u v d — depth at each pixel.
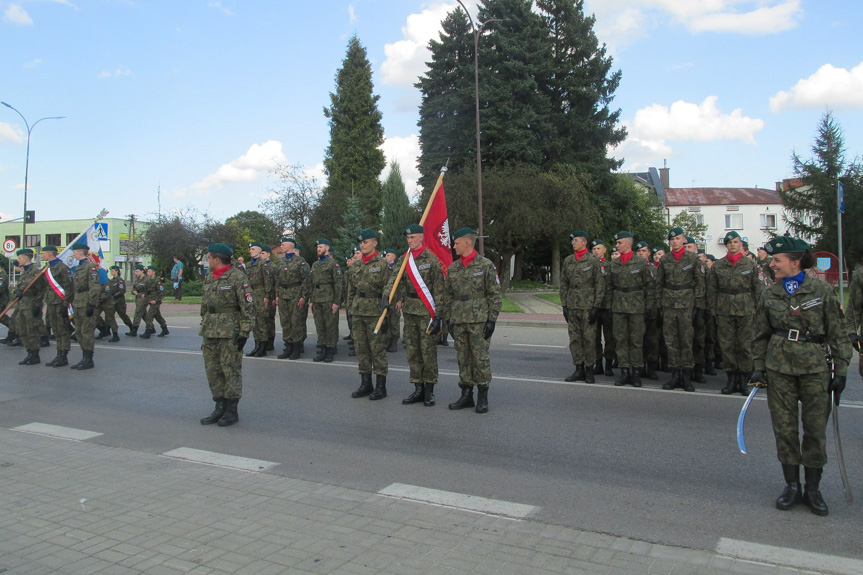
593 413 7.36
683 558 3.71
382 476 5.29
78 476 5.24
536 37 39.31
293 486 5.00
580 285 9.06
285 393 8.67
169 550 3.80
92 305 10.76
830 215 36.03
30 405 8.12
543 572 3.51
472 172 33.75
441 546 3.86
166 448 6.16
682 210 64.06
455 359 11.57
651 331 9.54
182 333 16.56
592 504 4.62
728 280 8.32
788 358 4.49
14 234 66.88
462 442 6.27
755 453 5.82
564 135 40.59
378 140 51.50
